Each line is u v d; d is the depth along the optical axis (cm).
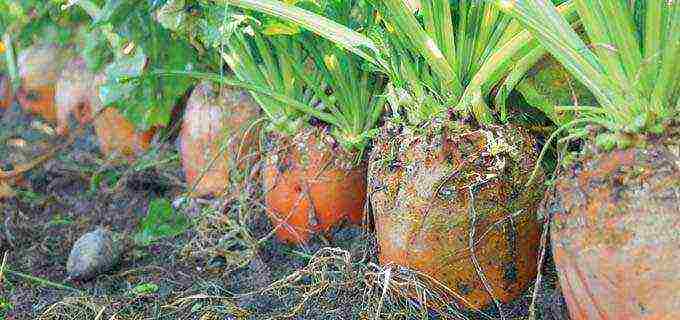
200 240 210
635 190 117
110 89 226
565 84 153
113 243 204
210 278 195
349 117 182
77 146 288
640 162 118
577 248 122
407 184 151
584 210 121
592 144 124
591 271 121
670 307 115
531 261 154
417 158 150
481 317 155
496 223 148
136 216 243
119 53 229
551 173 158
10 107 320
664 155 117
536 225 152
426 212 149
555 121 152
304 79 182
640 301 117
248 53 192
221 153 218
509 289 154
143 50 218
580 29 151
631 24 118
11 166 276
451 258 150
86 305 180
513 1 126
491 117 149
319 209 190
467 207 147
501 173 147
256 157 213
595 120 123
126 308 182
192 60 222
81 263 199
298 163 189
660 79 115
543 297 152
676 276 114
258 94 193
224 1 161
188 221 221
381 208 157
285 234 198
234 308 171
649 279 116
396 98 156
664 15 115
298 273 170
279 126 192
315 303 168
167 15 184
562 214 125
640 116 117
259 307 173
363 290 164
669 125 118
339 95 181
